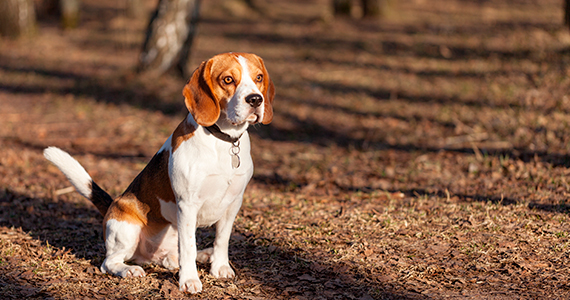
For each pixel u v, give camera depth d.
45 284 3.57
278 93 10.93
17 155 7.36
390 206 5.09
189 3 11.73
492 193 5.32
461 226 4.48
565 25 13.38
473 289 3.44
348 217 4.89
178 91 10.86
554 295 3.28
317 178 6.55
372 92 10.83
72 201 5.68
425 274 3.70
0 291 3.43
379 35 15.98
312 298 3.41
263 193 5.93
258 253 4.20
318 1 26.45
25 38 16.77
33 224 4.90
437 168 6.45
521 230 4.30
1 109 10.07
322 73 12.41
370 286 3.54
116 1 27.00
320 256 4.07
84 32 19.11
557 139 6.76
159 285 3.62
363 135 8.48
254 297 3.45
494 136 7.40
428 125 8.52
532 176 5.68
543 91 8.94
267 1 25.81
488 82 10.29
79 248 4.33
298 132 8.88
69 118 9.56
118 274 3.70
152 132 8.77
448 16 18.73
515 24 15.60
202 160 3.42
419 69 12.12
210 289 3.56
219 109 3.35
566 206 4.77
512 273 3.62
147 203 3.70
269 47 15.55
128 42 17.09
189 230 3.49
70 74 12.68
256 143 8.40
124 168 7.05
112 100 10.49
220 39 17.08
